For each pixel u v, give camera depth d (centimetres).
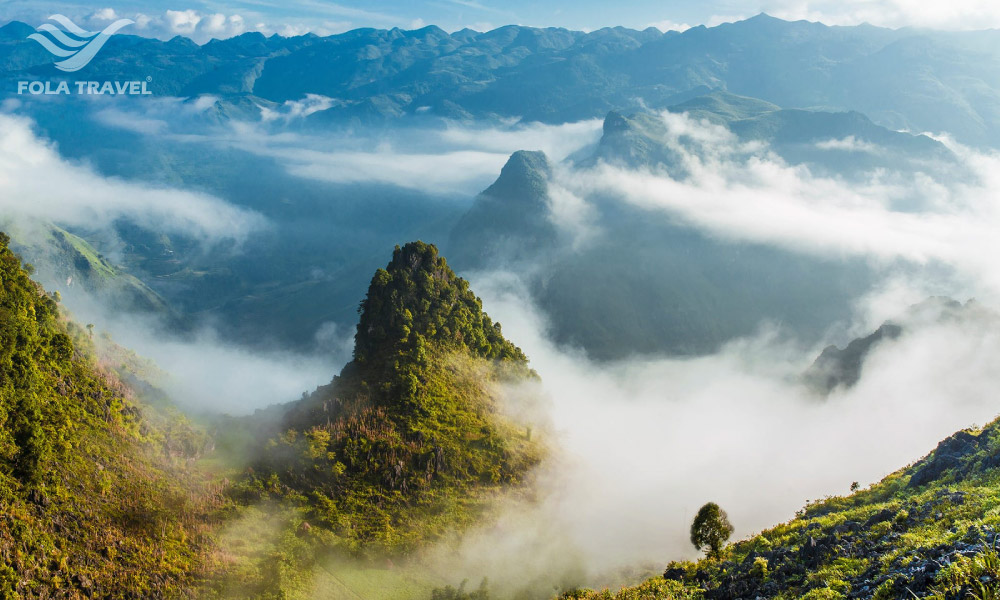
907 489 7619
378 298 15638
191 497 10406
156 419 11619
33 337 10031
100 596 7838
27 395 9275
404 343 15038
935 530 5497
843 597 4941
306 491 11756
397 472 12462
